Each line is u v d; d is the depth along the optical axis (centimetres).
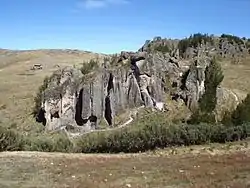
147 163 4244
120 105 8481
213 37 18775
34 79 15838
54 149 5938
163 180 3222
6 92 13350
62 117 8825
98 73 8825
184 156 4819
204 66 8919
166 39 16025
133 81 8688
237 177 3189
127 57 9706
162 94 8675
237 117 6950
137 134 5806
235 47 18400
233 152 4969
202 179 3170
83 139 6412
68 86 8956
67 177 3481
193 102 8350
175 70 9238
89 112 8500
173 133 5822
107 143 5794
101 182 3203
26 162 4400
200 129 5978
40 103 9656
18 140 5806
